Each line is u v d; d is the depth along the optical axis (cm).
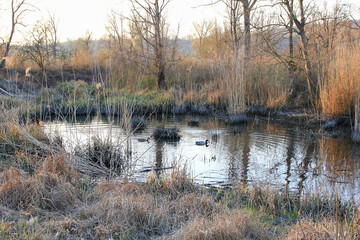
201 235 352
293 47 1603
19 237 345
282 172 701
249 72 1534
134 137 1039
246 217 395
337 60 1173
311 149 895
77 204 456
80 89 1755
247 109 1452
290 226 416
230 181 638
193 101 1636
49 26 2428
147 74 1867
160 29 1855
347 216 455
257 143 968
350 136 1043
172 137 1047
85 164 672
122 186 529
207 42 2586
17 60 2158
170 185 554
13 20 2098
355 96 1061
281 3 1337
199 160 794
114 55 1853
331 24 1438
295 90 1557
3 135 757
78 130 1079
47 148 669
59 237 361
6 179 517
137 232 387
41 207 443
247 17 1647
